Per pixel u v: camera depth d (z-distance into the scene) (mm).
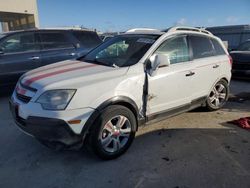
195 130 4887
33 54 7152
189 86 4785
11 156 3889
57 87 3365
